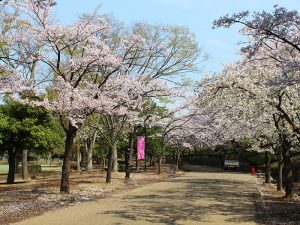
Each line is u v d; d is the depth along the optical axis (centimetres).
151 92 2448
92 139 4216
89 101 1839
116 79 2133
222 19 1037
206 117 3950
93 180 2712
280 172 2375
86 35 1861
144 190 2286
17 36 1772
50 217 1305
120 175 3378
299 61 1169
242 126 2359
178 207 1584
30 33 1786
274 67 1662
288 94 1653
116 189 2281
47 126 2641
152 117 3191
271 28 1035
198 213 1436
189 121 4138
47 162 8162
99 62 1892
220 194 2108
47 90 1947
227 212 1470
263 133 2317
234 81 1702
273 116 1819
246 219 1315
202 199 1869
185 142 4825
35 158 7200
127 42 2250
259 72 1681
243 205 1672
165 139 4612
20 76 1703
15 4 1717
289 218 1316
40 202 1634
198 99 1959
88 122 2777
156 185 2652
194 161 7700
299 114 1778
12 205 1542
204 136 4556
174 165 4941
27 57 1780
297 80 1126
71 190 2080
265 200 1859
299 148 2148
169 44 3130
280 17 1008
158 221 1253
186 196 1986
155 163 5594
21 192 1941
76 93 1805
